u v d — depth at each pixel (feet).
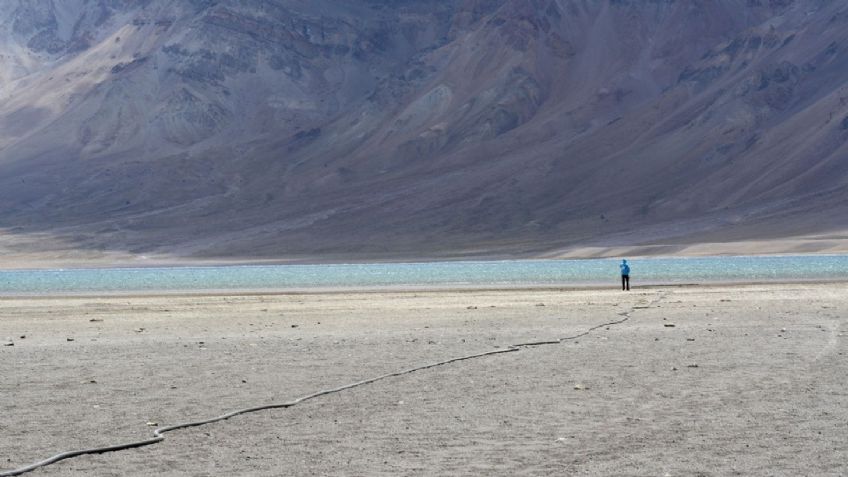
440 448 49.52
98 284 317.63
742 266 357.82
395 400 63.46
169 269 535.19
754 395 62.80
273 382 72.49
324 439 52.11
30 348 102.12
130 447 50.70
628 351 87.71
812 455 46.83
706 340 96.27
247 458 48.08
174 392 68.23
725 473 43.83
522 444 50.06
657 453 47.65
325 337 109.50
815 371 72.79
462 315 143.02
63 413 60.39
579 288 231.30
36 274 472.44
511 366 78.69
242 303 189.98
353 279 325.42
